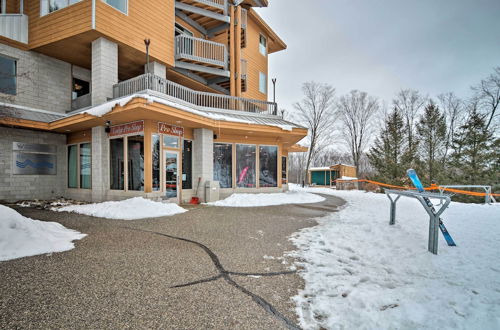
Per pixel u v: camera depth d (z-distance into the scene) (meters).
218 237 5.36
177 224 6.63
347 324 2.28
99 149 11.06
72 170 12.88
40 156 12.37
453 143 21.69
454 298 2.62
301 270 3.58
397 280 3.16
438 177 21.22
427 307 2.47
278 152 15.09
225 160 13.52
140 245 4.68
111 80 11.29
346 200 13.48
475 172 19.00
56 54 12.33
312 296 2.83
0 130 11.19
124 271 3.44
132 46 11.82
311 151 36.44
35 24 11.61
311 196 14.64
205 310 2.50
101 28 10.66
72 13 10.84
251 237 5.39
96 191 11.10
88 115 9.89
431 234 4.11
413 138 25.09
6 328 2.12
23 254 3.98
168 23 13.64
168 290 2.91
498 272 3.27
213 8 15.82
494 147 19.06
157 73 13.34
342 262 3.91
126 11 11.69
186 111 9.94
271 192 14.74
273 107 15.82
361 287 2.97
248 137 14.20
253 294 2.86
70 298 2.67
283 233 5.77
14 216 4.68
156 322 2.27
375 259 3.97
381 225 5.98
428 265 3.59
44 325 2.18
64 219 7.15
